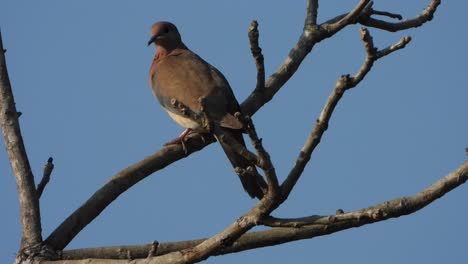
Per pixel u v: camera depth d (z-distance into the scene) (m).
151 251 9.55
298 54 13.30
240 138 12.55
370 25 13.84
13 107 10.95
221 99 13.45
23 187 10.77
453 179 9.17
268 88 12.98
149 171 11.83
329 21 13.73
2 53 11.05
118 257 10.82
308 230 10.59
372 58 8.12
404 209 9.09
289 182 8.67
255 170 8.77
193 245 10.98
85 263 9.98
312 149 8.67
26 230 10.68
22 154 10.83
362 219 9.05
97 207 11.14
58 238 10.77
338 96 8.41
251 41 11.97
